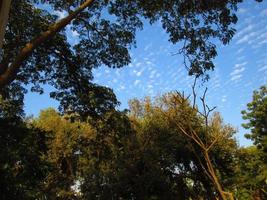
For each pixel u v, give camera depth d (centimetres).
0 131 2366
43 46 2005
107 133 2294
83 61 2131
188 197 3844
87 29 2062
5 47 1872
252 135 4591
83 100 2127
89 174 4025
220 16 1803
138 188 3828
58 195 4816
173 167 3897
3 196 2384
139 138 3906
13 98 2284
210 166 1243
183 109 1334
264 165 4419
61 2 1947
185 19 1880
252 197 4334
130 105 4278
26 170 2525
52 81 2192
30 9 1922
